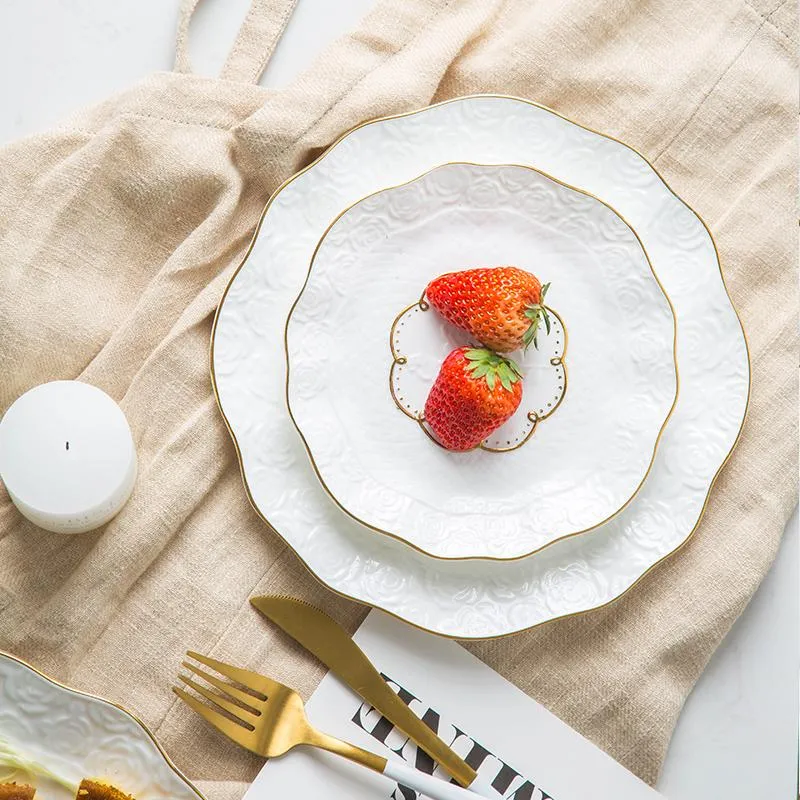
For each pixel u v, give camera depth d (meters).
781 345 0.77
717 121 0.78
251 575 0.74
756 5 0.78
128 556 0.73
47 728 0.71
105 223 0.76
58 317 0.75
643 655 0.74
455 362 0.72
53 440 0.71
